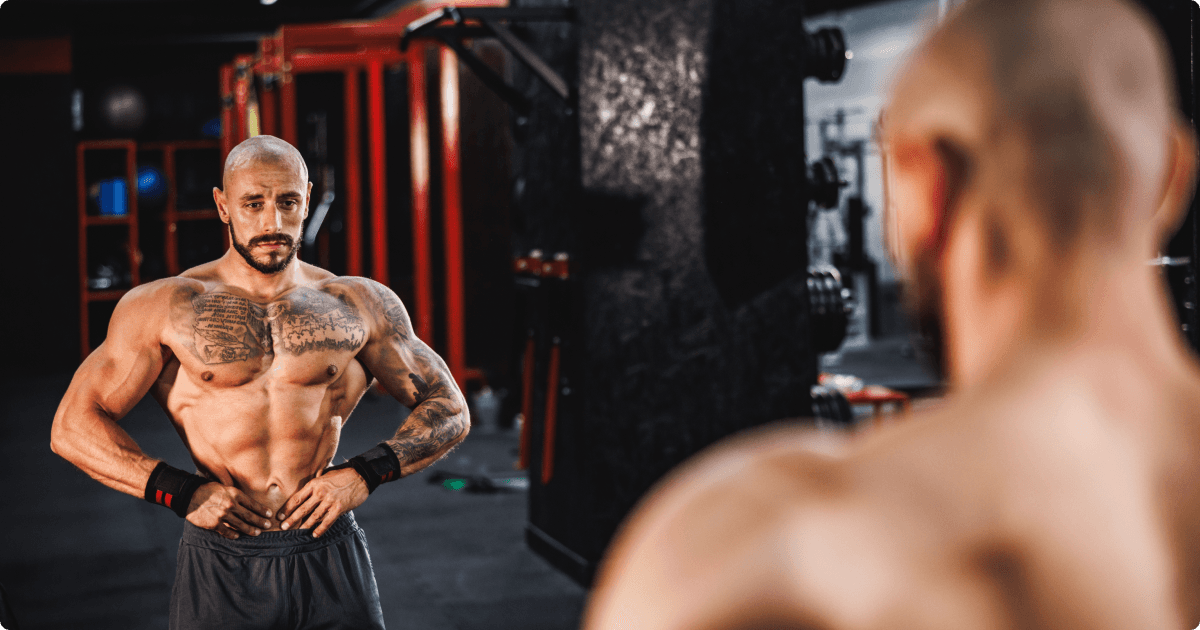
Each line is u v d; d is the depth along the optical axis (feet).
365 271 29.86
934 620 1.09
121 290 40.75
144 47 40.47
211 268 7.22
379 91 28.27
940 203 1.24
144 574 15.57
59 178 39.37
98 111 40.14
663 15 13.74
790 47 14.11
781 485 1.13
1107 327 1.21
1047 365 1.19
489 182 26.81
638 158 13.76
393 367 7.49
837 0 31.22
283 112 27.68
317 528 6.79
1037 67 1.19
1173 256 11.39
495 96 26.63
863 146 39.91
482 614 13.26
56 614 13.66
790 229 14.26
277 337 7.06
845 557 1.08
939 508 1.12
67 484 21.67
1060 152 1.18
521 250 16.05
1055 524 1.14
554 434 14.38
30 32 38.55
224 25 38.68
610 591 1.14
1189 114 11.02
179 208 42.50
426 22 14.52
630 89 13.69
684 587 1.07
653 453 13.96
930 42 1.28
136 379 6.84
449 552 16.19
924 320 1.29
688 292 13.97
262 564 6.74
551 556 15.37
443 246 28.17
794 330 14.32
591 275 13.67
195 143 41.86
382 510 18.85
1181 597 1.23
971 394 1.21
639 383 13.88
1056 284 1.20
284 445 7.06
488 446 24.34
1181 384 1.27
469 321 27.22
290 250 7.05
